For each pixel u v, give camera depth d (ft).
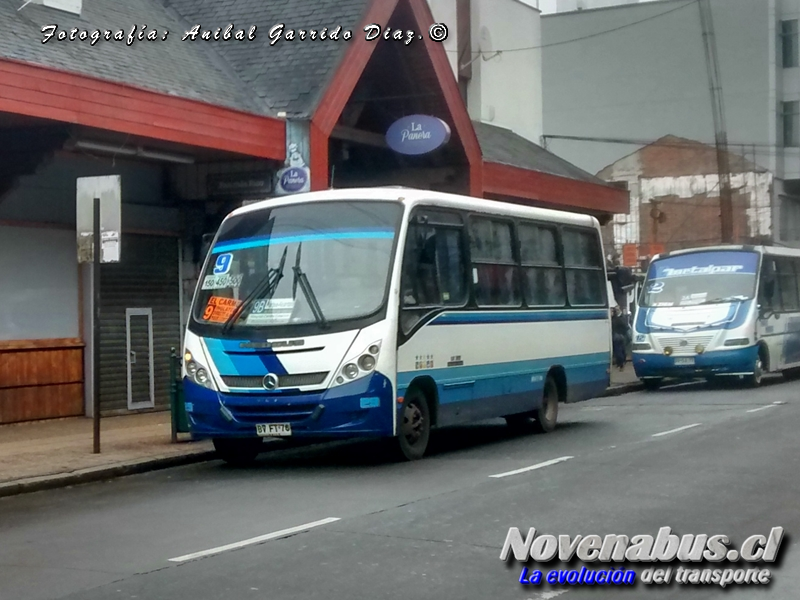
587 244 56.95
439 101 70.38
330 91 60.03
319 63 61.21
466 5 95.30
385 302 39.37
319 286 39.96
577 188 88.12
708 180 165.58
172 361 48.14
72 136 49.90
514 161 85.97
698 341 76.07
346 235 40.75
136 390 60.75
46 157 51.44
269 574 24.47
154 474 41.65
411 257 41.11
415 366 40.91
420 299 41.55
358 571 24.58
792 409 59.52
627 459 41.47
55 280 57.06
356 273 39.99
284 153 58.70
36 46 50.62
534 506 31.86
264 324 39.58
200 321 41.04
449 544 27.20
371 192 41.91
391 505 32.45
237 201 61.46
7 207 54.29
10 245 54.70
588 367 55.72
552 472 38.47
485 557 25.84
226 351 39.81
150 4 66.54
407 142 66.64
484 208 46.93
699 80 167.63
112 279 59.57
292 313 39.50
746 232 162.61
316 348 38.78
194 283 63.10
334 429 38.50
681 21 169.17
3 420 54.19
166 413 60.95
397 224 40.65
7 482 37.55
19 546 28.40
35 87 45.47
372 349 38.75
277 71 61.62
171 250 63.10
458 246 44.78
